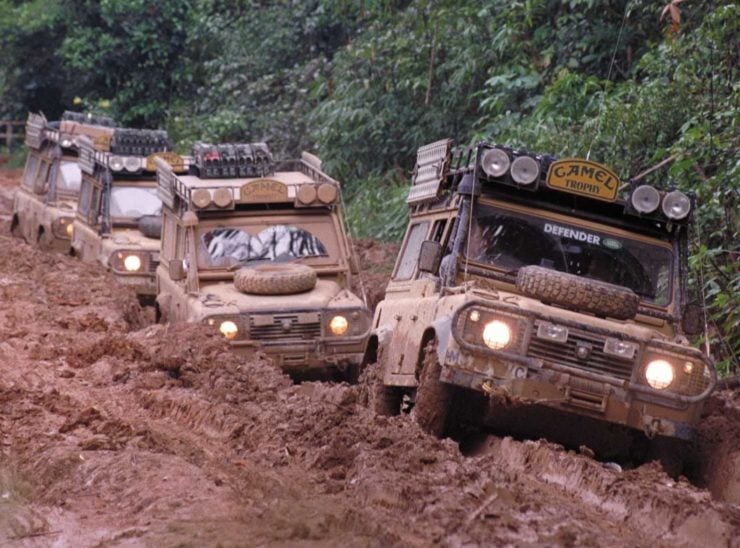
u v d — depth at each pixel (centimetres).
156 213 2733
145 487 1144
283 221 2075
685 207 1442
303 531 973
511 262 1434
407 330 1485
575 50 2897
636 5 2641
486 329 1282
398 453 1172
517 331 1284
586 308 1339
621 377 1288
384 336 1563
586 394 1278
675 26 2047
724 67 2188
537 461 1238
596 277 1438
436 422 1327
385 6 3625
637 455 1367
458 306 1287
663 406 1291
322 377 1947
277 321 1883
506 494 1062
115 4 5197
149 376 1700
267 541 957
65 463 1248
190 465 1227
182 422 1470
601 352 1285
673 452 1341
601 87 2703
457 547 920
